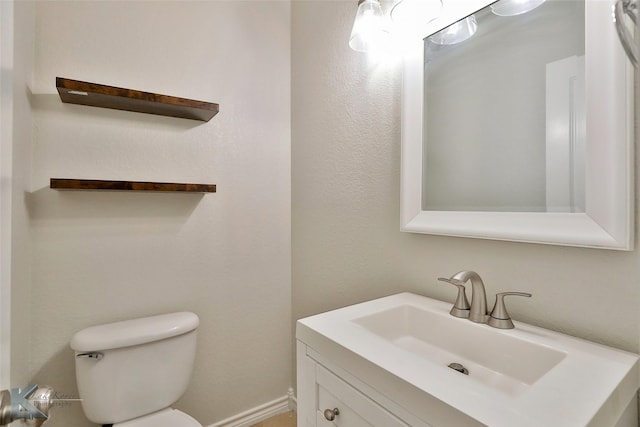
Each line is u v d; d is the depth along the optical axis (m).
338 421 0.73
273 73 1.78
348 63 1.43
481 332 0.82
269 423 1.71
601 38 0.70
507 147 0.88
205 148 1.56
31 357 1.18
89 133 1.30
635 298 0.69
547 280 0.82
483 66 0.93
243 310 1.68
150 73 1.42
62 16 1.24
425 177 1.08
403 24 1.10
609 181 0.69
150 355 1.23
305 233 1.71
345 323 0.85
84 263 1.28
